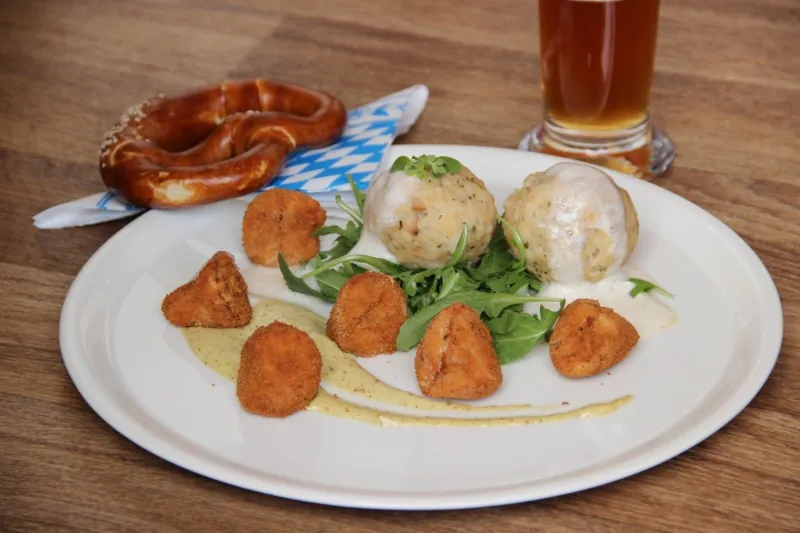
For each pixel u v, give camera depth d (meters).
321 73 0.93
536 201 0.66
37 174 0.81
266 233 0.71
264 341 0.60
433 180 0.67
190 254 0.72
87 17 1.03
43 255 0.73
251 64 0.94
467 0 1.03
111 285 0.69
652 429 0.58
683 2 1.00
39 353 0.65
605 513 0.55
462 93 0.89
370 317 0.64
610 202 0.66
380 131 0.80
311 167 0.77
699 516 0.54
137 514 0.55
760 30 0.95
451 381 0.61
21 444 0.59
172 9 1.04
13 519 0.55
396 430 0.59
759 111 0.85
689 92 0.88
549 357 0.63
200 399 0.61
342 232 0.71
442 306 0.64
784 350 0.63
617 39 0.75
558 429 0.59
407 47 0.96
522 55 0.94
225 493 0.56
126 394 0.62
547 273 0.67
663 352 0.63
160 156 0.75
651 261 0.69
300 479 0.57
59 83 0.92
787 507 0.55
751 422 0.59
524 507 0.55
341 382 0.62
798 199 0.75
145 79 0.93
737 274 0.67
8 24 1.02
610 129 0.79
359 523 0.55
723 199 0.76
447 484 0.56
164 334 0.65
